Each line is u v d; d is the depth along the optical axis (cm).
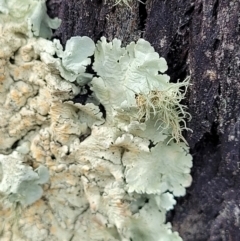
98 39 18
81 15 18
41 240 18
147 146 17
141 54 17
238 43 16
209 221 17
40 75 17
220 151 17
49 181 18
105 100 17
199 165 17
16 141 18
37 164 18
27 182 18
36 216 19
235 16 16
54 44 17
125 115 17
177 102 16
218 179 17
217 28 16
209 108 16
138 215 17
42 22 18
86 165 17
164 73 17
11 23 18
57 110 17
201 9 16
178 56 17
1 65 18
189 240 17
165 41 17
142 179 17
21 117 18
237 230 17
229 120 16
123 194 17
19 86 18
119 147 17
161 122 17
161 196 17
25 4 18
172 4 16
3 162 18
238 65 16
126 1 17
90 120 18
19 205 19
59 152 18
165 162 17
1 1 17
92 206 18
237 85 16
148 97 16
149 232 17
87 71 18
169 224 17
